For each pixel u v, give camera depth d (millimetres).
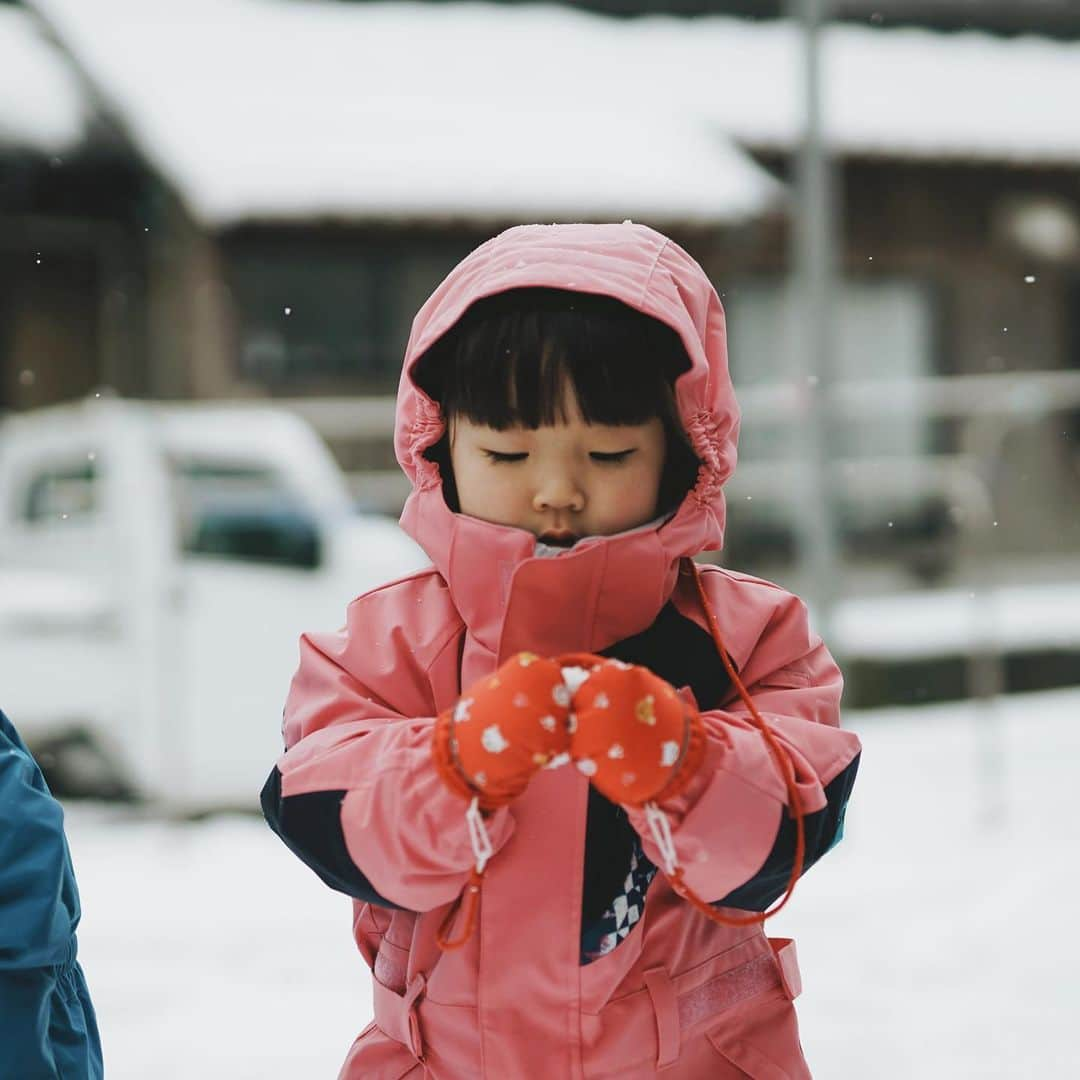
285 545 12844
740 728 3342
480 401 3465
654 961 3473
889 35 29453
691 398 3605
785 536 19812
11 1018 3428
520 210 25594
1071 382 15977
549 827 3430
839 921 9602
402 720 3525
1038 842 11359
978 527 15016
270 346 25906
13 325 26047
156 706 12312
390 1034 3607
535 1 29922
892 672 16516
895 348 27594
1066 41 29812
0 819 3430
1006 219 27906
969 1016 7965
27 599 12492
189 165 25188
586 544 3430
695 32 29703
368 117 26672
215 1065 7469
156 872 10898
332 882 3395
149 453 12758
